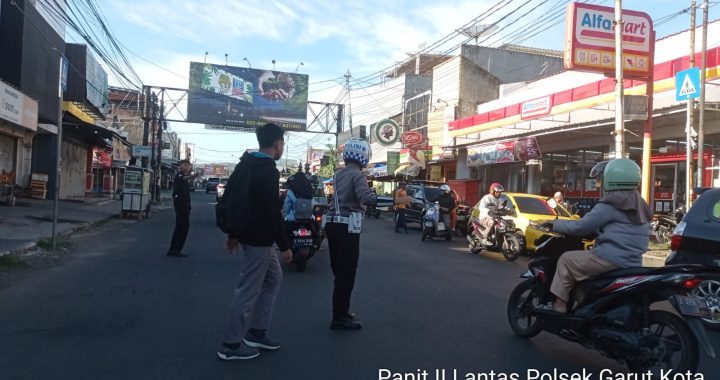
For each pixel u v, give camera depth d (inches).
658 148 670.5
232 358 190.1
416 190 835.4
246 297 191.0
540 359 202.5
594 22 596.4
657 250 538.0
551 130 728.3
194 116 1472.7
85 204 974.4
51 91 892.0
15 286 307.9
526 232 482.6
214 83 1483.8
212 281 333.4
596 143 763.4
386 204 1061.1
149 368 181.9
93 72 1031.6
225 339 191.9
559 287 198.5
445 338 225.5
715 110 550.9
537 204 541.3
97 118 1205.7
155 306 267.4
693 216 277.0
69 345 204.1
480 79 1192.2
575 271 195.8
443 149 1149.7
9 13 754.8
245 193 189.6
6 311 252.1
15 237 480.4
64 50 953.5
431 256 488.4
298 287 325.1
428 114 1298.0
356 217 230.7
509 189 984.9
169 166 2361.0
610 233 190.1
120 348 201.9
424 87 1485.0
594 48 595.8
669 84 578.2
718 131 593.3
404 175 1120.8
